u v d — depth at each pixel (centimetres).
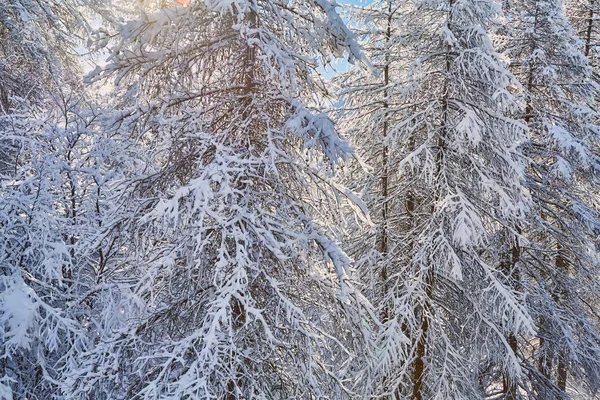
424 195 1081
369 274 1042
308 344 504
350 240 1114
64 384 473
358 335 596
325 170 613
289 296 594
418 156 983
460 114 978
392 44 1049
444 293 1070
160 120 521
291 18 537
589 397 1431
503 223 1029
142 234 560
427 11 1021
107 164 710
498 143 962
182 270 581
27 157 734
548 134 1165
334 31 538
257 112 570
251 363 538
